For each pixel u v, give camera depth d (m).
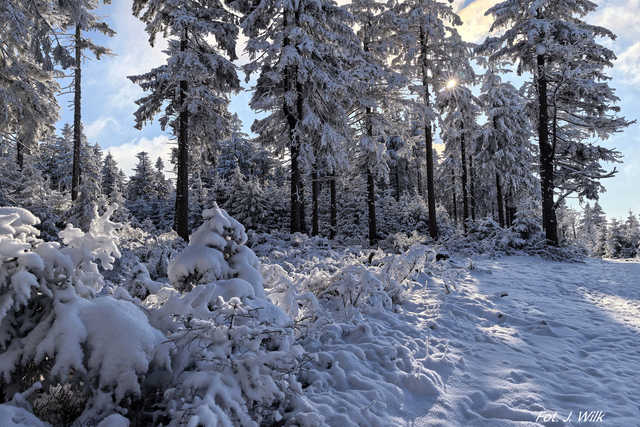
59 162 45.72
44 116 10.97
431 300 7.07
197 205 37.25
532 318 6.32
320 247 13.59
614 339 5.40
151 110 17.95
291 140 15.17
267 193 35.62
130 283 4.14
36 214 9.36
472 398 3.61
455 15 19.25
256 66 14.34
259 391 2.70
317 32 15.13
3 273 2.37
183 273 4.06
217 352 2.85
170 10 15.02
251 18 14.59
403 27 18.23
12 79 10.07
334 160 15.44
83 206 12.69
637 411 3.38
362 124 18.97
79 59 18.67
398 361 4.22
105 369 2.38
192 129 17.38
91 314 2.59
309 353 4.08
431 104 19.58
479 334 5.46
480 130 26.17
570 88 17.16
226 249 4.43
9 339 2.46
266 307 3.72
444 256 11.98
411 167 48.03
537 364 4.45
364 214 32.53
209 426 2.21
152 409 2.63
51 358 2.43
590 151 18.34
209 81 16.94
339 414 3.04
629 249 47.53
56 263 2.64
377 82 17.52
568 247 16.22
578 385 3.93
